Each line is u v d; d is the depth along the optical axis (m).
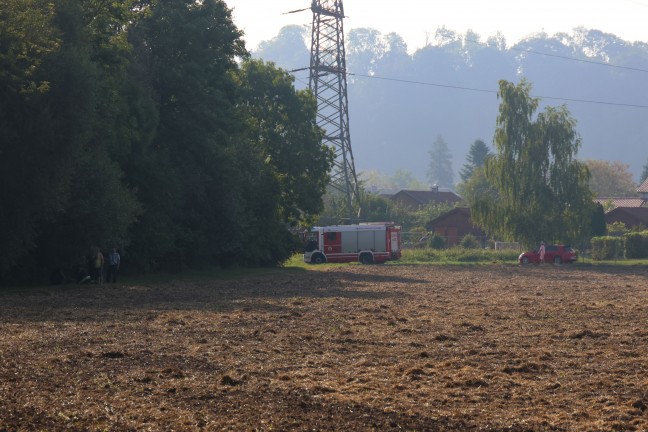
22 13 35.31
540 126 84.25
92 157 41.25
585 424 11.87
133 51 50.69
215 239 57.38
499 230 84.81
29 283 42.47
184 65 52.94
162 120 53.00
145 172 48.50
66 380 14.41
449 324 24.67
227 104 55.00
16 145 35.38
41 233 39.59
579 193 83.69
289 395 13.50
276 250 67.31
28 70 34.56
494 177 85.56
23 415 11.71
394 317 26.42
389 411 12.47
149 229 49.28
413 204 160.50
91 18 44.00
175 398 13.12
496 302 33.19
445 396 13.70
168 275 51.28
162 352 18.00
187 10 54.56
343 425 11.57
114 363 16.34
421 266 71.25
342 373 15.84
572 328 23.94
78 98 36.84
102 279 42.03
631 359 17.91
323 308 29.69
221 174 55.47
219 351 18.36
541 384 14.94
